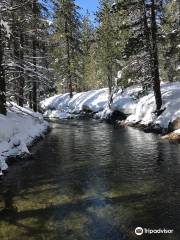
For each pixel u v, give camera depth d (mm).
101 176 13984
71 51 50750
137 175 13992
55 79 51562
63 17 45781
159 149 18719
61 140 22984
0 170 14281
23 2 21734
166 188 12281
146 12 27078
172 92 28672
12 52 22781
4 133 17406
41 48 32125
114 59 40906
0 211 10602
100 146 20453
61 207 10797
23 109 27594
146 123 27234
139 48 27406
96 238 8859
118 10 27891
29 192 12211
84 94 48500
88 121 37344
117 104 35000
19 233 9180
